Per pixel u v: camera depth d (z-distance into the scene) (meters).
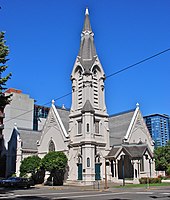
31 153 63.34
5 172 65.38
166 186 44.03
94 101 54.47
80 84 55.56
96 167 51.56
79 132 53.56
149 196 27.66
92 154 50.53
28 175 57.47
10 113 90.94
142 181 49.00
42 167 53.84
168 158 62.72
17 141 63.09
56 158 51.28
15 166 62.50
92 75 55.19
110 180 51.81
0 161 67.62
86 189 40.50
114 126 61.47
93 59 56.31
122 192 34.09
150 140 61.00
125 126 58.94
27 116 95.06
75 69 56.78
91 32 59.38
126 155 52.62
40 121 106.62
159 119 151.62
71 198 26.17
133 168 51.91
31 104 97.06
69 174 52.59
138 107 60.47
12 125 90.75
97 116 54.12
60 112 60.38
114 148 53.75
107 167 52.59
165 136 151.88
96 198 25.92
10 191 38.34
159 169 62.81
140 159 52.34
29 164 55.72
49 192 35.38
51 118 59.66
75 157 52.69
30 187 48.34
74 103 55.69
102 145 53.38
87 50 57.16
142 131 59.75
